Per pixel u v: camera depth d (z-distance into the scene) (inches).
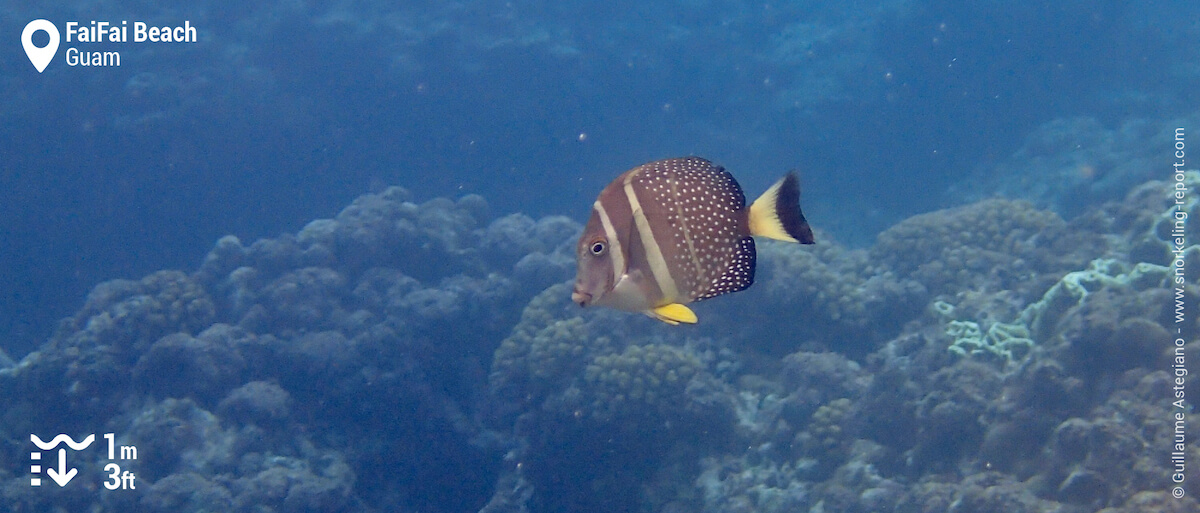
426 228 476.1
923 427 281.7
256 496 324.2
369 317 419.8
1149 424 226.1
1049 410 255.9
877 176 784.9
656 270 66.4
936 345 317.1
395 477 396.5
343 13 748.6
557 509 346.3
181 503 316.2
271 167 695.7
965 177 757.9
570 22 842.8
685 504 316.5
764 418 333.1
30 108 629.9
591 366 340.2
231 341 386.0
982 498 239.1
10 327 644.1
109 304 402.0
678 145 797.2
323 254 450.6
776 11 940.0
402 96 725.9
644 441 327.0
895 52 826.8
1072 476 226.4
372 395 392.5
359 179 725.9
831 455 301.7
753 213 66.4
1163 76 744.3
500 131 745.0
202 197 674.2
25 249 652.1
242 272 434.6
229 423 354.9
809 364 337.4
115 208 653.9
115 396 365.7
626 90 808.3
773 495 300.7
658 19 885.2
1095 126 699.4
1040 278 351.6
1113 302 271.4
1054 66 784.9
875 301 378.3
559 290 397.4
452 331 423.8
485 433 394.9
